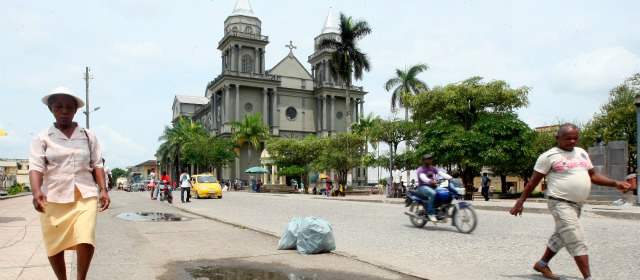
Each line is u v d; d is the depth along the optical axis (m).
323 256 7.12
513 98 28.67
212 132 72.81
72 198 4.12
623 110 32.53
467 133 28.22
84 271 4.10
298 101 76.62
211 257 7.02
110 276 5.71
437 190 10.98
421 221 11.54
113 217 14.21
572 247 5.05
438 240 9.10
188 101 99.06
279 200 27.11
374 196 37.47
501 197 32.47
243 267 6.28
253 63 72.19
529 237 9.14
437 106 30.25
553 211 5.16
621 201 18.58
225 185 57.03
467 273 5.96
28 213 14.55
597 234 9.30
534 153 28.72
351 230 10.99
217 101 73.94
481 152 27.48
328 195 38.06
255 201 25.88
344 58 44.28
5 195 28.81
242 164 68.88
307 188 51.16
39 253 6.98
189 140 67.25
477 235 9.72
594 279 5.55
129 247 7.98
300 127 76.25
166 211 17.19
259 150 70.00
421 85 49.94
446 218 10.87
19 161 63.16
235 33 70.81
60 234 4.09
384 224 12.37
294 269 6.15
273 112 71.88
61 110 4.25
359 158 42.25
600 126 34.91
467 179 29.47
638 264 6.32
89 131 4.44
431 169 11.55
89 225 4.08
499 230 10.44
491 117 28.72
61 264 4.30
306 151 51.19
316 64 80.44
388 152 35.91
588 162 5.15
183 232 10.14
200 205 21.77
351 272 5.97
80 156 4.23
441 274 5.88
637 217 12.93
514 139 28.14
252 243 8.47
